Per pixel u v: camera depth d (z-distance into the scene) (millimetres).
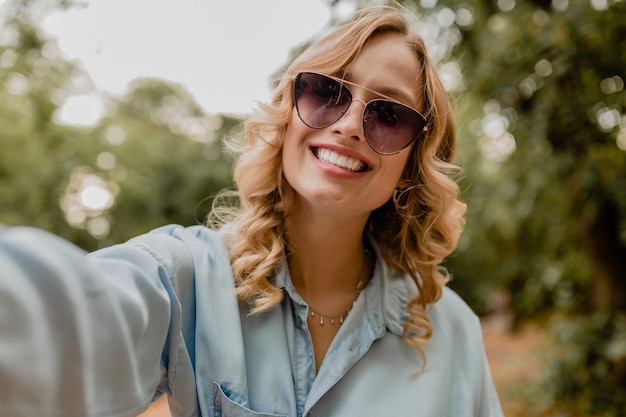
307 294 1405
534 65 5328
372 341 1325
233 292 1233
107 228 11508
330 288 1427
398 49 1347
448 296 1574
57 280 617
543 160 5781
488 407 1450
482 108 6199
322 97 1271
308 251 1399
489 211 7031
